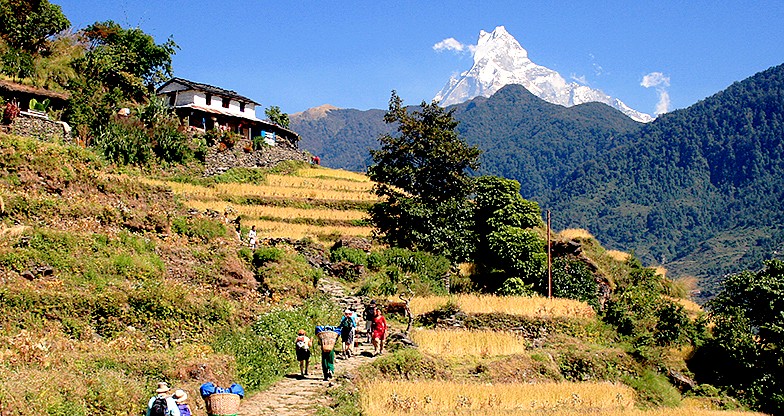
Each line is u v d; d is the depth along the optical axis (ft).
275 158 234.58
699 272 536.83
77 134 172.04
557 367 111.55
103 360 70.49
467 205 168.76
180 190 182.50
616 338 129.80
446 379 96.27
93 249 97.60
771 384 122.62
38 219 100.53
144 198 121.29
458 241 161.79
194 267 106.93
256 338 90.27
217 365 76.89
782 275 142.20
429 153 167.94
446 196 168.66
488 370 101.45
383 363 91.91
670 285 188.55
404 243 161.17
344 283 130.93
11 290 79.20
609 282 169.27
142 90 219.20
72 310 81.05
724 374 127.65
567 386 101.76
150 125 197.67
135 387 65.16
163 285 93.61
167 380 70.64
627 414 91.81
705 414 102.06
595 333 127.13
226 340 87.51
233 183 202.28
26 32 202.18
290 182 214.90
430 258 150.71
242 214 173.17
